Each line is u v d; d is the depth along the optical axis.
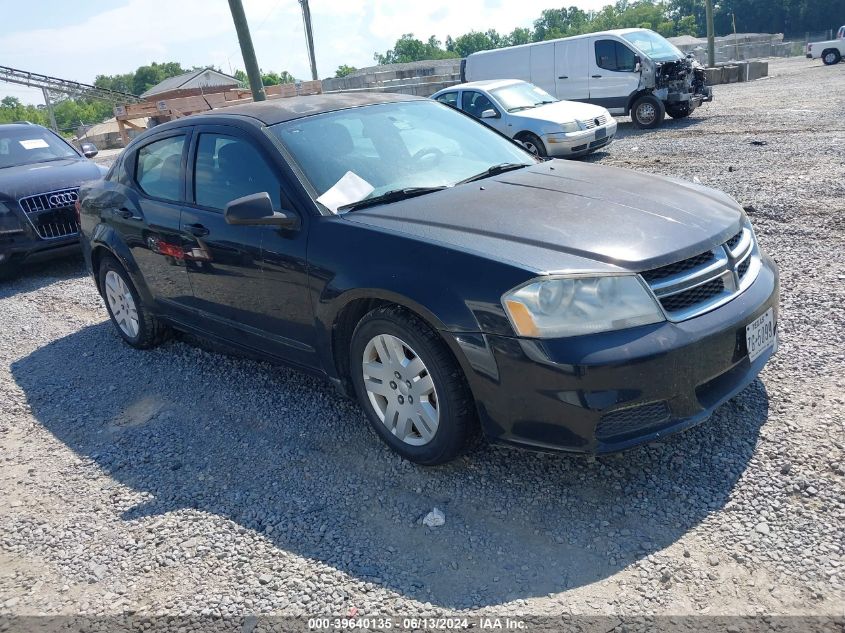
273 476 3.56
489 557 2.80
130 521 3.35
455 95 13.88
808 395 3.61
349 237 3.41
